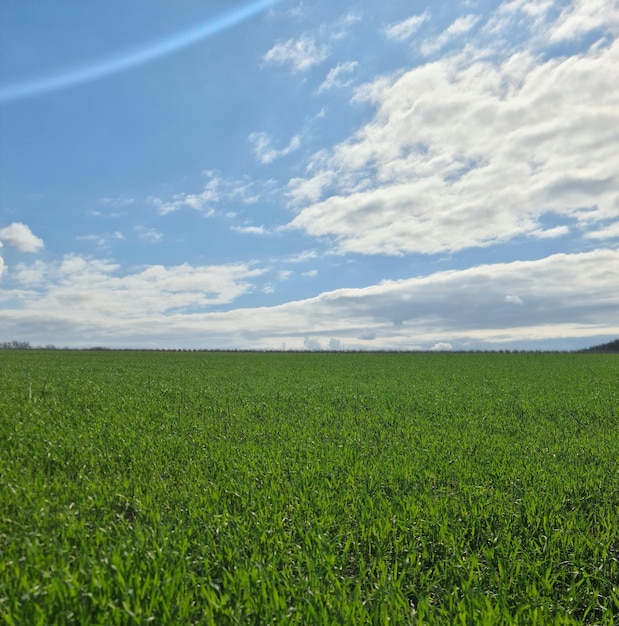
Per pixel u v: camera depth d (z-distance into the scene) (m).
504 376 28.56
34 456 8.30
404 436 11.00
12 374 25.23
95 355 52.97
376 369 34.31
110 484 6.77
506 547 4.80
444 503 5.90
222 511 5.68
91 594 3.46
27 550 4.25
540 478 7.27
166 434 10.56
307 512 5.60
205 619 3.30
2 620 3.15
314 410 14.77
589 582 4.15
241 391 19.36
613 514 5.82
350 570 4.49
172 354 59.28
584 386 22.95
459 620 3.51
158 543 4.54
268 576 4.01
